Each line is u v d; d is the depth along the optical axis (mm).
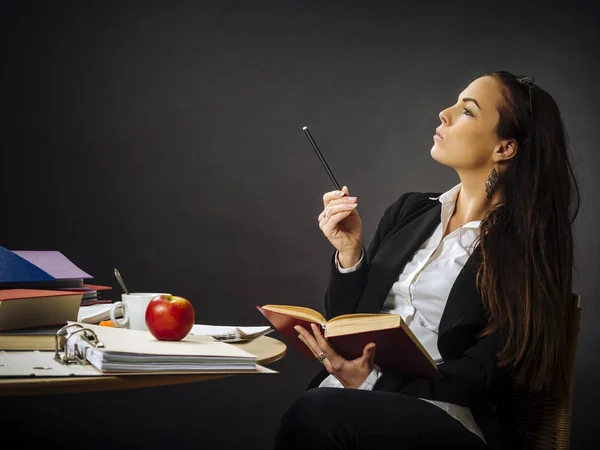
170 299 1156
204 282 4391
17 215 4223
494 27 4570
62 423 3721
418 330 1564
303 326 1360
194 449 3680
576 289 4477
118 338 1062
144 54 4391
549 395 1444
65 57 4309
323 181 4500
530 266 1462
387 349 1287
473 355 1421
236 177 4445
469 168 1618
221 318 4391
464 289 1518
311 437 1240
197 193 4406
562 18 4570
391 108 4539
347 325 1257
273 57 4500
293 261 4457
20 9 4270
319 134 4500
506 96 1590
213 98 4445
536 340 1408
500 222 1529
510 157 1592
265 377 4133
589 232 4500
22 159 4246
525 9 4574
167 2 4418
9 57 4250
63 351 1063
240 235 4430
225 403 4055
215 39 4461
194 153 4414
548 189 1541
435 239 1673
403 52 4559
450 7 4570
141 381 957
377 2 4559
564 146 1602
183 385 3996
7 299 1068
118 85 4359
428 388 1348
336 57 4535
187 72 4430
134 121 4371
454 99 4539
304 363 4199
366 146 4523
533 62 4570
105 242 4309
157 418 3910
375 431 1241
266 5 4504
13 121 4242
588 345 4434
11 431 3588
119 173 4344
